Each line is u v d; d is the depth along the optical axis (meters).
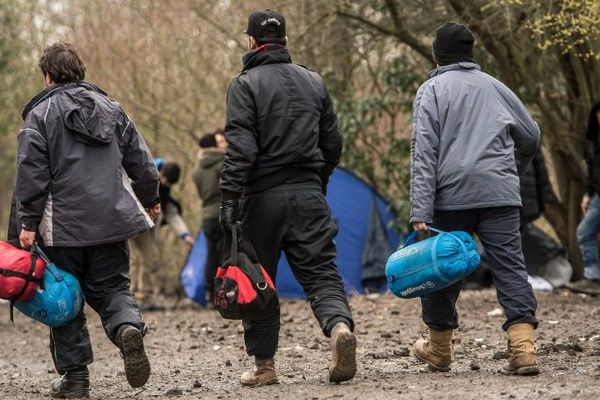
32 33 38.56
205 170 29.11
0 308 34.56
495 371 14.57
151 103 38.25
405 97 31.11
